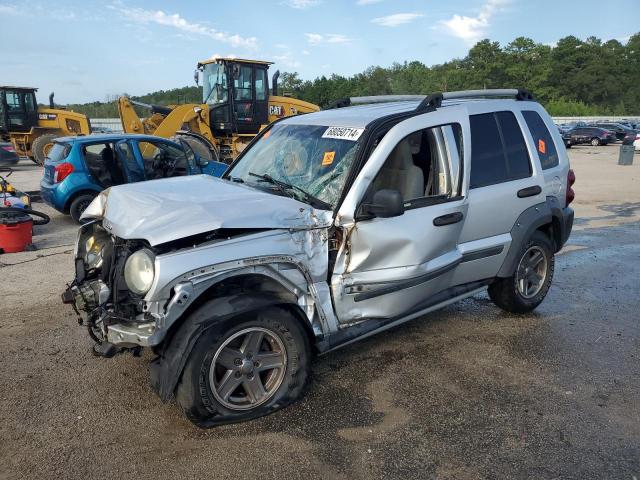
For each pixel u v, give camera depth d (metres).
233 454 3.23
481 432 3.49
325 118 4.62
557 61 101.38
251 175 4.58
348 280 3.82
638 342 4.92
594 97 99.19
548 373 4.30
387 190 3.65
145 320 3.28
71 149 9.83
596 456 3.26
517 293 5.35
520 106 5.28
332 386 4.04
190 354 3.26
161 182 4.38
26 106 22.66
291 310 3.66
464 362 4.47
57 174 9.81
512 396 3.94
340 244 3.79
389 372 4.27
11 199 9.08
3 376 4.11
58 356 4.44
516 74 90.88
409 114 4.22
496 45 92.94
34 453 3.22
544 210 5.15
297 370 3.67
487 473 3.10
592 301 6.01
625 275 6.99
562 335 5.06
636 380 4.20
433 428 3.52
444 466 3.15
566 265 7.45
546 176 5.25
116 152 10.01
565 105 85.44
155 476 3.04
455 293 4.72
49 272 6.77
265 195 3.88
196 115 16.41
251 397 3.53
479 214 4.61
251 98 17.16
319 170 4.09
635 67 105.12
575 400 3.90
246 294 3.40
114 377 4.11
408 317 4.36
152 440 3.36
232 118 16.84
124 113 17.16
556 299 6.07
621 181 17.56
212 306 3.30
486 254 4.77
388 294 4.02
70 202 9.92
